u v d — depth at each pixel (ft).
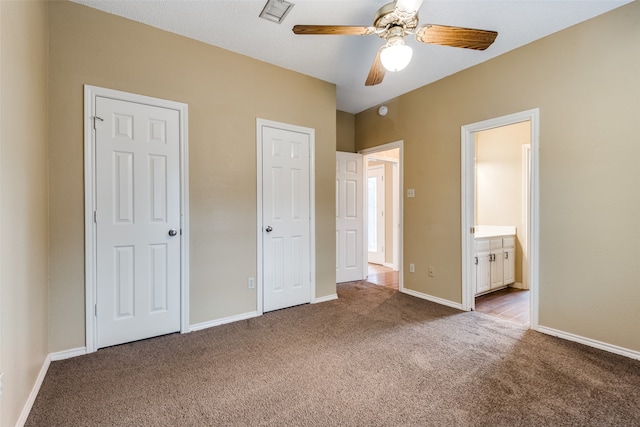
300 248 11.09
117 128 7.65
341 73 10.97
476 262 11.68
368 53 9.55
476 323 9.32
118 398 5.56
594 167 7.55
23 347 5.00
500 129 14.25
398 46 6.21
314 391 5.81
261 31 8.38
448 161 11.00
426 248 11.82
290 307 10.83
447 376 6.31
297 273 11.02
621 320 7.18
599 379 6.14
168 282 8.39
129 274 7.85
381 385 6.00
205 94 8.95
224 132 9.29
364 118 14.90
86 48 7.27
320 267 11.64
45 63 6.64
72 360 6.94
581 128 7.76
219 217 9.21
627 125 7.06
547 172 8.39
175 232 8.45
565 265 8.09
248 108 9.76
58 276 6.97
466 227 10.49
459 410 5.22
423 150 11.90
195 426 4.86
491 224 14.52
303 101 11.02
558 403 5.39
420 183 12.02
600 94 7.45
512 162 13.85
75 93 7.15
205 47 8.95
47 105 6.77
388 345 7.80
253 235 9.89
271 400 5.53
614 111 7.25
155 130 8.16
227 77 9.34
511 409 5.24
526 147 13.44
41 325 6.22
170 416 5.09
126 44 7.77
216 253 9.17
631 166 7.02
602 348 7.45
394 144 13.19
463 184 10.52
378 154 17.15
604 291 7.43
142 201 7.99
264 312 10.21
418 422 4.94
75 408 5.26
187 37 8.63
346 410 5.25
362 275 15.28
